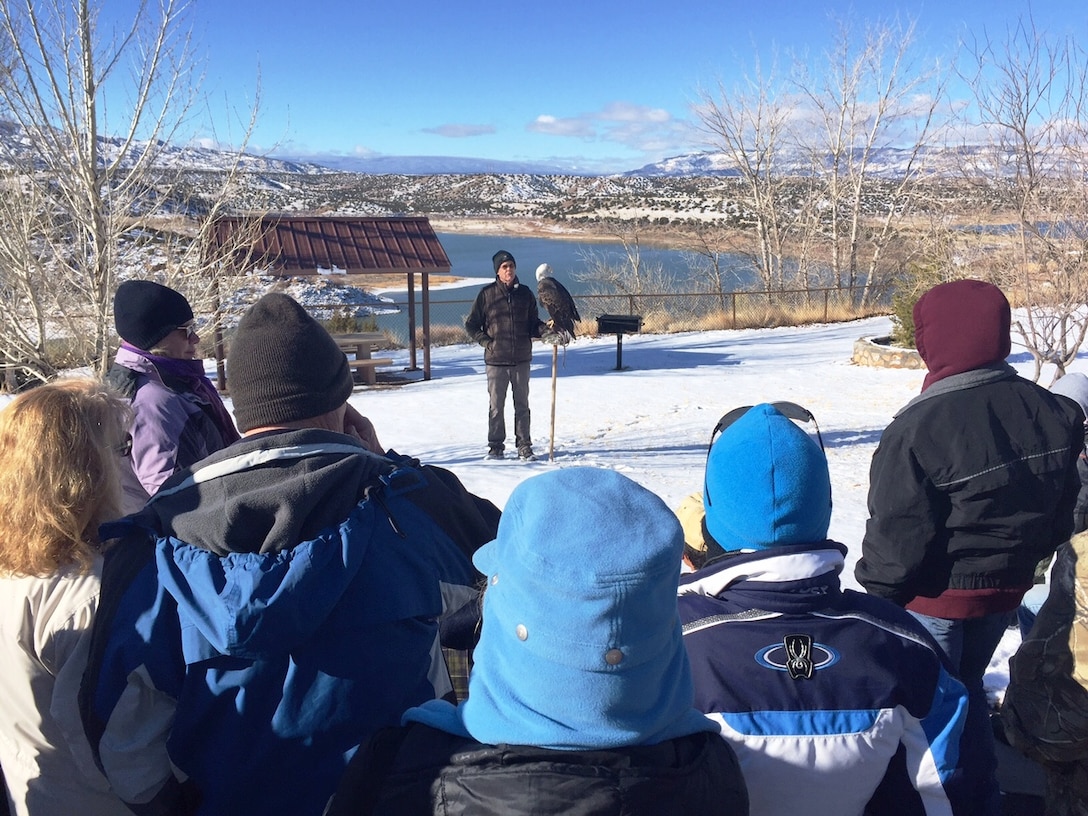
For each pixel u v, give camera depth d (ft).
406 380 52.80
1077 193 25.41
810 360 54.13
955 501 7.89
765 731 5.11
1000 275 28.12
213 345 44.60
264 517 5.01
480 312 28.02
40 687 5.82
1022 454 7.80
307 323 5.84
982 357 8.06
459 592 5.69
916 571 8.01
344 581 4.93
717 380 46.44
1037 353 26.21
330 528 5.10
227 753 5.02
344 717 5.07
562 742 3.98
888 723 5.17
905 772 5.32
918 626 5.75
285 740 5.01
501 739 4.09
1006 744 10.30
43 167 24.97
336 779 5.09
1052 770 6.78
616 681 3.93
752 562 5.48
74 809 5.90
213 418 9.63
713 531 5.90
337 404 5.95
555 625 3.88
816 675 5.21
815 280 106.93
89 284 24.68
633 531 3.98
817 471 5.61
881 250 90.33
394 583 5.22
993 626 8.48
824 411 37.55
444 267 53.57
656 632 3.98
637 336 71.56
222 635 4.66
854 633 5.41
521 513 4.22
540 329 28.48
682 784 4.12
